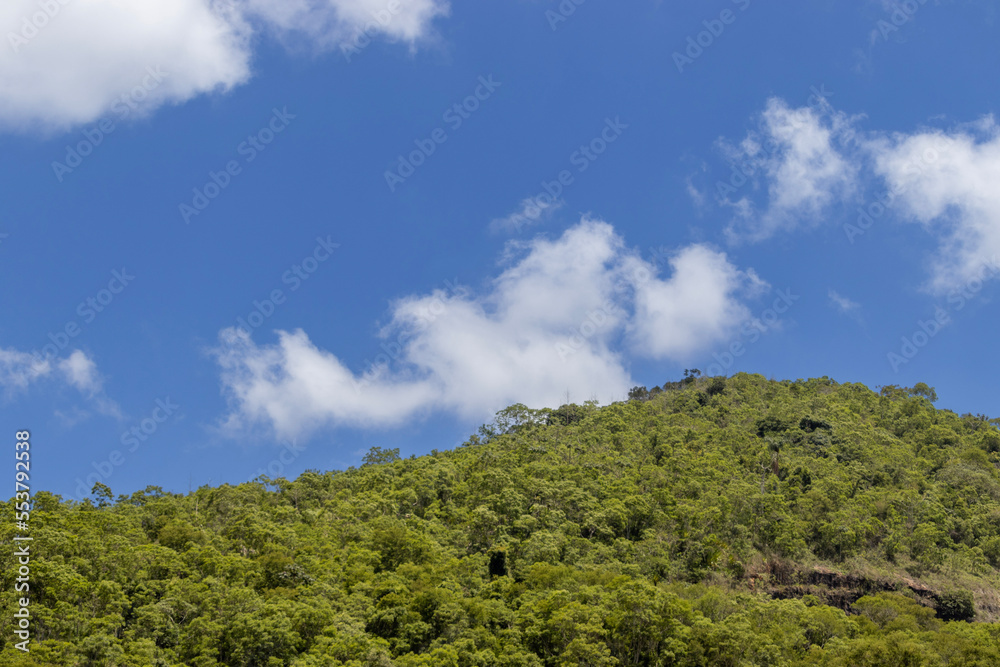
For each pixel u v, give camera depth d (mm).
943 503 138625
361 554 106562
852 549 125312
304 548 108562
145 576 93875
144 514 118250
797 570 119750
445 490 135000
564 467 137375
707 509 125188
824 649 90000
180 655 81688
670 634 85688
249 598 87625
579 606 87188
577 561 110125
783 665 85625
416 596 92000
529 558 109125
